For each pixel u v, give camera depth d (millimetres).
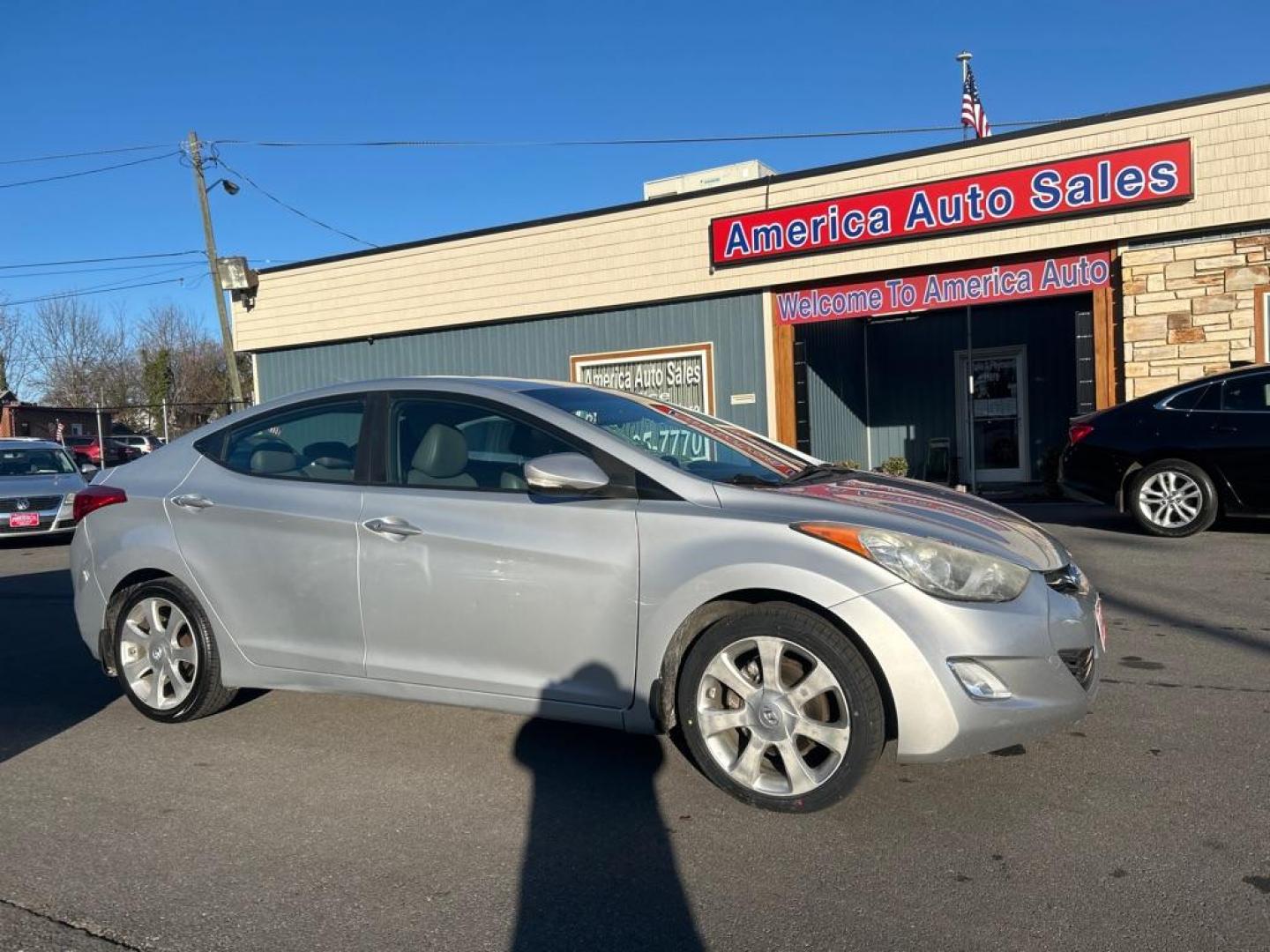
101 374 49312
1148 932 2898
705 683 3818
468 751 4555
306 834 3719
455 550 4207
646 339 14859
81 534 5203
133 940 2988
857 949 2859
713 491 3955
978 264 12586
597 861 3449
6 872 3447
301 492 4621
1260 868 3246
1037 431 15234
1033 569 3742
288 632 4617
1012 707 3545
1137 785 3938
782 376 13867
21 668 6305
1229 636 6039
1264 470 8797
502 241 15789
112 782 4281
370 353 17312
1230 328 11133
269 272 18016
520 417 4348
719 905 3131
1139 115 11406
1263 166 10812
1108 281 11859
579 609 3998
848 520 3717
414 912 3131
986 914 3023
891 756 4262
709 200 14125
